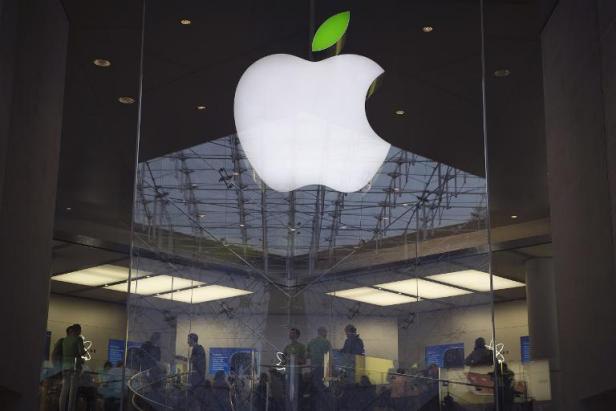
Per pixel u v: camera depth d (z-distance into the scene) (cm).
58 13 1142
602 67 877
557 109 1082
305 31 1141
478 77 1179
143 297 1050
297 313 1036
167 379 1028
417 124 1122
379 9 1155
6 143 871
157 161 1109
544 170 1705
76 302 3164
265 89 1118
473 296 1035
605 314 888
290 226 1060
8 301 903
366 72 1130
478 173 1102
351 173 1077
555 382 1404
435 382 1020
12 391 938
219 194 1080
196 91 1152
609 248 874
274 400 1018
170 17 1195
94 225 2322
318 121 1095
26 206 976
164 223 1074
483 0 1198
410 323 1034
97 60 1356
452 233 1060
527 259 2530
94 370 1445
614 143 835
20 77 934
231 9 1160
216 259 1055
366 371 1023
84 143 1742
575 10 990
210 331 1037
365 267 1047
